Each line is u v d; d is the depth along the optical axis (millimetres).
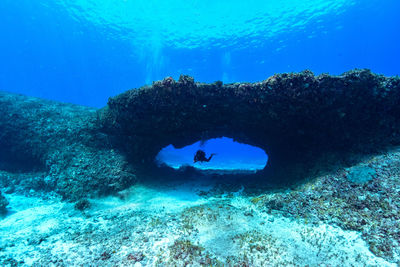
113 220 6844
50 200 8516
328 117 8289
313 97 7777
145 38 35188
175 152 28375
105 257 4723
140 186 9930
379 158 7215
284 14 27031
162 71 43500
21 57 45375
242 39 33062
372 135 8102
